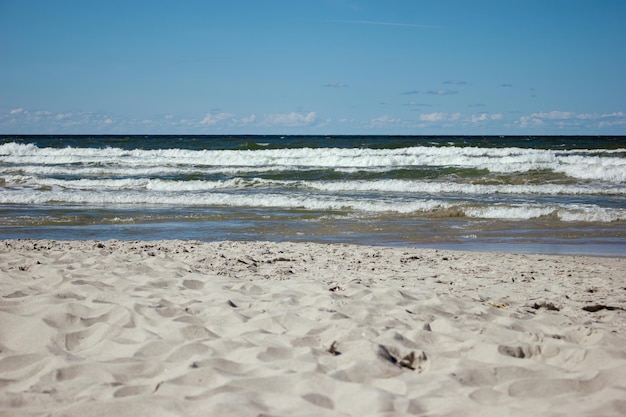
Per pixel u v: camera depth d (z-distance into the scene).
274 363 3.41
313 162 26.73
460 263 8.62
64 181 21.19
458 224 13.52
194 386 3.03
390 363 3.43
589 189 18.36
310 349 3.70
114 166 26.33
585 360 3.53
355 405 2.80
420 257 9.09
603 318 5.16
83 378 3.23
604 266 8.48
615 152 28.42
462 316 4.82
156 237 11.88
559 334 4.28
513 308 5.44
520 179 20.56
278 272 7.27
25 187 20.44
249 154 28.36
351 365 3.33
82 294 5.32
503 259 9.06
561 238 11.75
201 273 6.84
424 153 29.22
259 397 2.88
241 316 4.55
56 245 9.61
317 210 15.74
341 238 11.88
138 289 5.62
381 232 12.53
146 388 3.04
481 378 3.23
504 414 2.64
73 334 4.03
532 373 3.29
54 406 2.84
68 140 59.00
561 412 2.64
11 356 3.56
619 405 2.70
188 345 3.73
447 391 2.98
